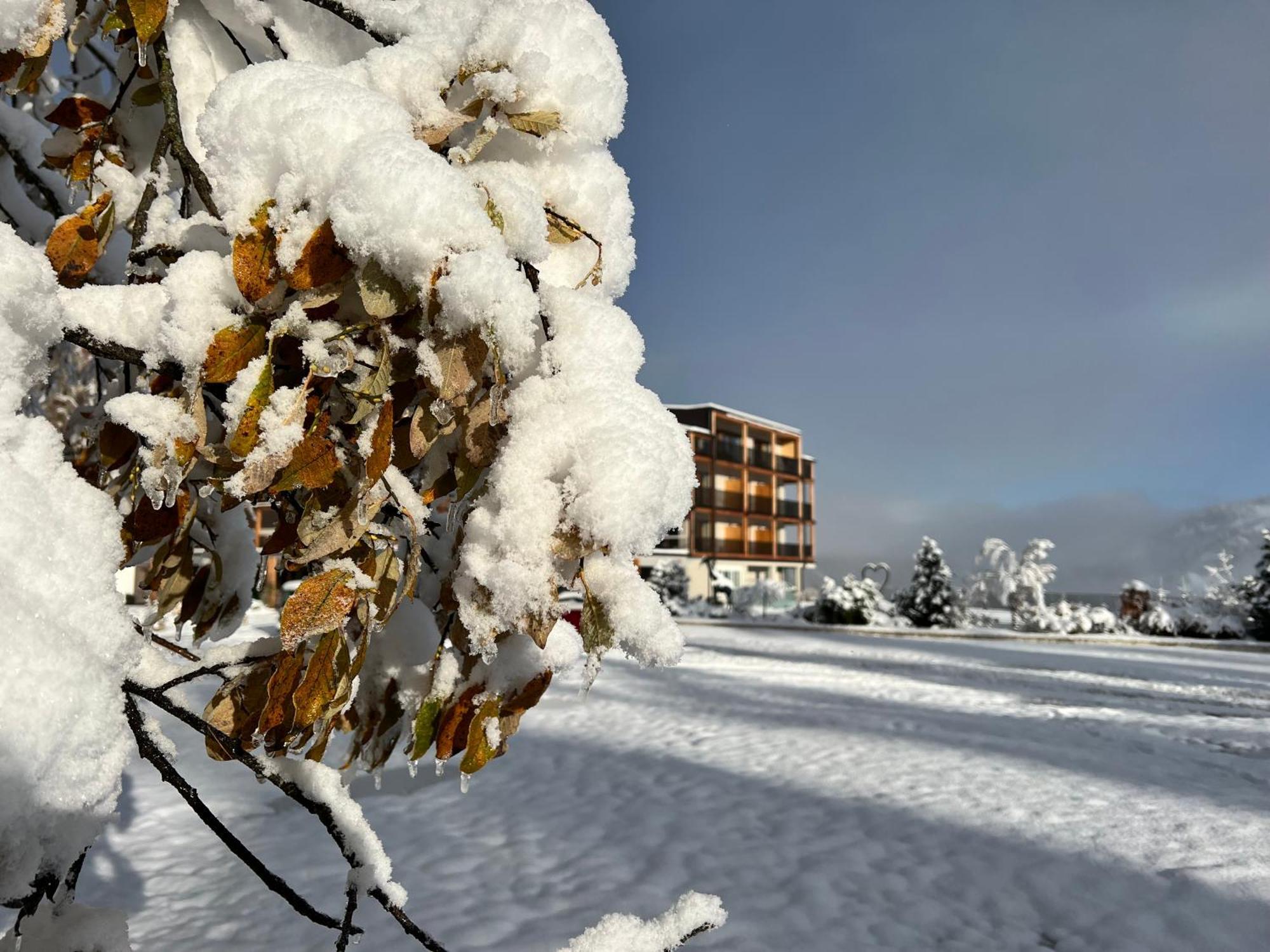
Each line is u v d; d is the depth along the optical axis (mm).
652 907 4090
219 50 1112
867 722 8852
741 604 33656
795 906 4152
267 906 3998
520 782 6273
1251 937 3875
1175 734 8430
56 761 612
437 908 4051
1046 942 3826
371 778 6250
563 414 788
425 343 734
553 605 757
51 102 1933
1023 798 5918
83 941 770
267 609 18188
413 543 807
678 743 7680
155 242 1028
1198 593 27453
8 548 637
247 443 731
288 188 735
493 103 896
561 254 962
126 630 691
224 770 6246
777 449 53719
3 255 701
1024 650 18703
